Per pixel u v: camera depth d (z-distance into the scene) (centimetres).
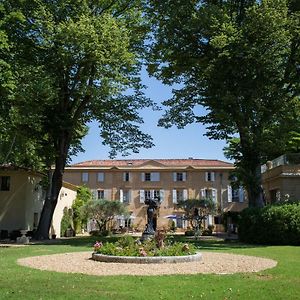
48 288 905
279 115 2714
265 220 2453
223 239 3080
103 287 920
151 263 1330
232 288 920
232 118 2630
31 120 2580
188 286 941
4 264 1355
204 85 2725
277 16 2347
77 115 3097
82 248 2047
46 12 2686
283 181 3148
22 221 3512
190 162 6531
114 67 2762
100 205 4475
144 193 6288
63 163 3103
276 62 2606
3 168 3503
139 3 3077
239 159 2778
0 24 2347
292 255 1691
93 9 2991
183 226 6147
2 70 2253
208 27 2489
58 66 2811
